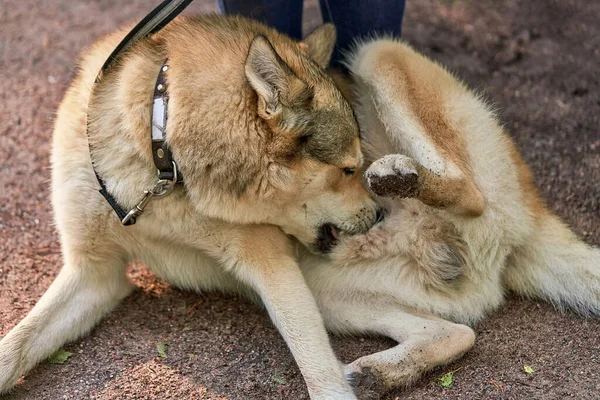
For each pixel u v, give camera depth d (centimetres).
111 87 382
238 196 378
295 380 378
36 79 668
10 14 772
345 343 412
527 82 665
